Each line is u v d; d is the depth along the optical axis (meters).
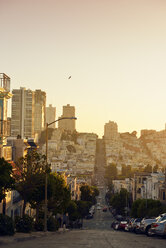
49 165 37.75
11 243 20.67
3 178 28.73
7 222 25.28
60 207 45.34
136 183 120.12
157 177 94.31
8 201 45.94
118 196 121.00
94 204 179.00
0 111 40.72
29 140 62.44
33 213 63.00
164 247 18.11
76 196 144.00
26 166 38.28
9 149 47.81
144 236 28.53
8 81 41.34
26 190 37.12
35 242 21.25
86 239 24.00
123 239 24.11
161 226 24.20
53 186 38.88
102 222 104.12
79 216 86.12
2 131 40.72
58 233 37.47
